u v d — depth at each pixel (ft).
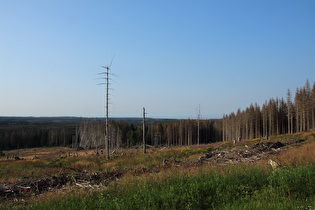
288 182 25.61
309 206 19.26
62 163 81.66
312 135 123.65
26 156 161.89
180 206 21.52
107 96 87.71
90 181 37.65
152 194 23.73
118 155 98.27
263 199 21.97
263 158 50.16
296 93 221.05
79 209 21.72
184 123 300.81
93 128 256.11
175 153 88.58
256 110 257.34
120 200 22.94
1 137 295.28
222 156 61.36
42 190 34.81
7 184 37.73
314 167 30.89
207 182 26.53
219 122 328.49
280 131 249.55
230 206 20.90
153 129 291.17
